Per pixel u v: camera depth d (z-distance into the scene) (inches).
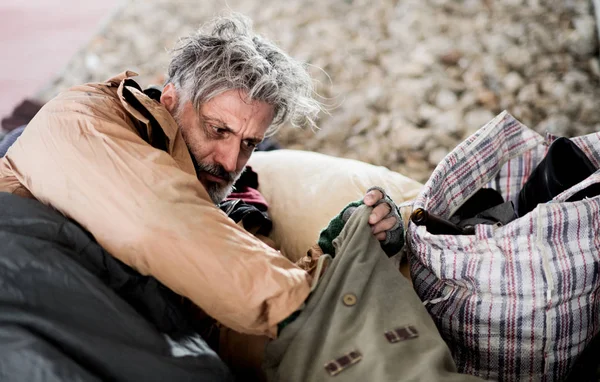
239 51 49.4
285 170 72.4
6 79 132.6
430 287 52.6
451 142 99.0
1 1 172.4
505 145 58.9
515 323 49.1
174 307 43.7
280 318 42.2
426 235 49.6
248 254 42.2
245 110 49.5
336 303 45.3
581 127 96.3
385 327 43.8
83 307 39.4
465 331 51.1
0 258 39.8
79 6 167.3
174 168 43.8
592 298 50.3
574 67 110.5
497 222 53.2
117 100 49.6
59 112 46.6
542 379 50.3
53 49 143.9
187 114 50.8
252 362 48.2
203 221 42.2
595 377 52.6
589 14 120.9
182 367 40.2
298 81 53.3
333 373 41.6
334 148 101.9
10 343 36.6
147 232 41.2
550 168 53.9
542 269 47.2
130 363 38.5
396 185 69.0
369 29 129.9
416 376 40.2
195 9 145.6
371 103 110.3
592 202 46.7
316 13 137.4
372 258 47.9
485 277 48.5
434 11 130.5
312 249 53.0
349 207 53.1
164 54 130.4
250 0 145.8
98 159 43.5
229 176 53.1
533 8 126.0
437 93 109.3
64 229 42.9
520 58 113.6
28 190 47.4
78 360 37.4
